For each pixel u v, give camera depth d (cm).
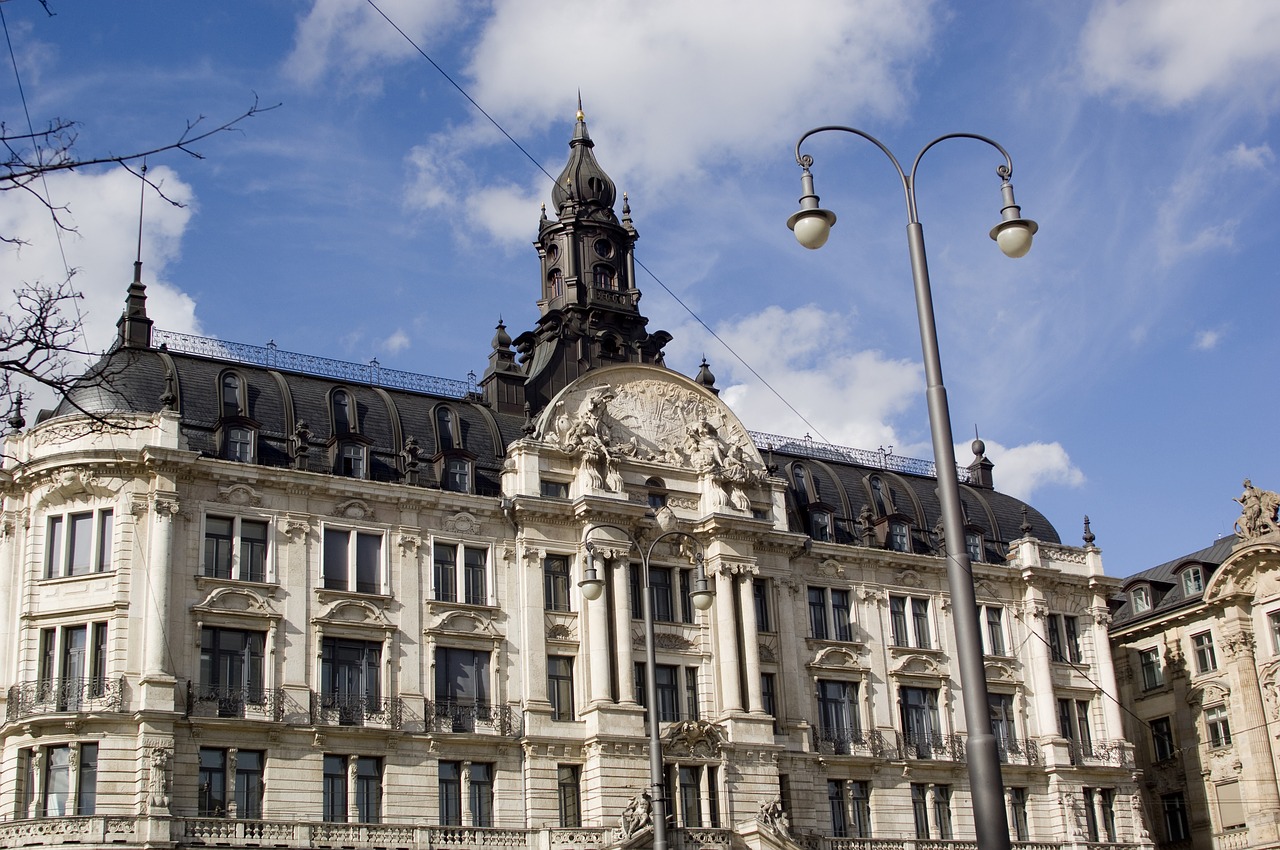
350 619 6019
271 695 5734
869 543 7656
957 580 2328
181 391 6122
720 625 6788
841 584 7419
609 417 6900
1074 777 7625
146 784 5331
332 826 5559
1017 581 7956
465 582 6356
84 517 5788
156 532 5691
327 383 6606
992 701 7644
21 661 5594
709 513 6881
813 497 7644
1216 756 8044
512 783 6134
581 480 6650
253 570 5922
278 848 5422
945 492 2373
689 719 6575
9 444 5944
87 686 5506
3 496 5944
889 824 7050
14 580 5822
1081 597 8156
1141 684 8612
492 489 6612
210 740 5566
